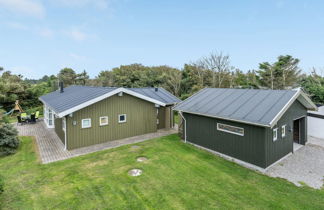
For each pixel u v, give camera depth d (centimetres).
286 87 2841
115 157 813
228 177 640
